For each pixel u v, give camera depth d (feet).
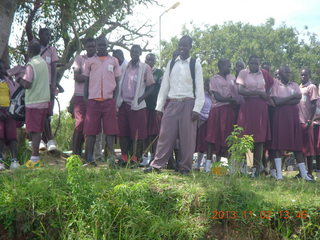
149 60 24.14
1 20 23.68
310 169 24.38
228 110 22.38
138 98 21.74
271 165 22.79
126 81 22.20
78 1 33.14
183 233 13.94
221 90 22.41
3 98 20.40
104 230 13.70
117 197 14.48
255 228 14.46
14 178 16.06
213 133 22.49
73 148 23.44
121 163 20.43
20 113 20.13
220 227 14.49
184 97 17.99
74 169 14.37
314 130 24.25
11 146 20.68
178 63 18.40
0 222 14.39
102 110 19.94
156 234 13.82
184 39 18.33
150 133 23.32
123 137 22.04
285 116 21.66
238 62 25.11
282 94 21.90
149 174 17.19
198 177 17.46
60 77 40.11
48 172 17.12
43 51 21.75
